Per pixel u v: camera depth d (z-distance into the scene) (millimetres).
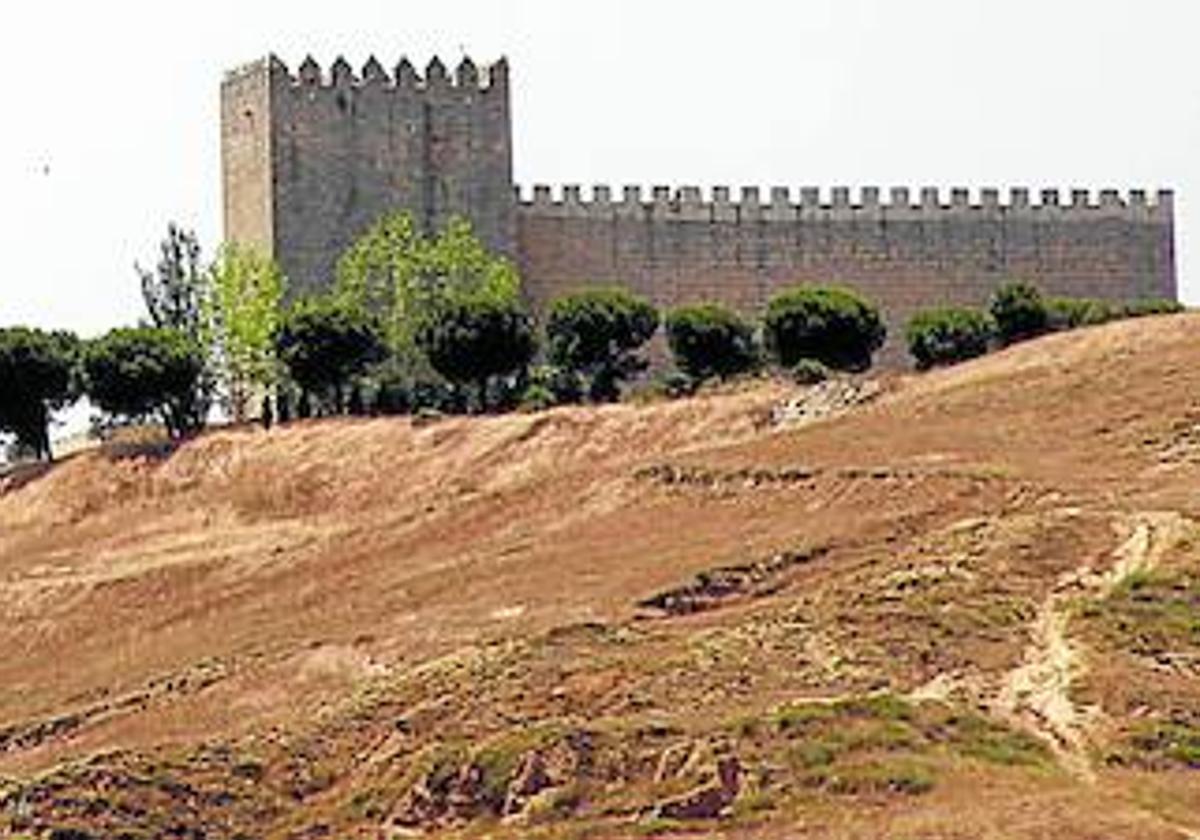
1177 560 77875
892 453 106312
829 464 104750
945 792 57688
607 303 155000
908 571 80500
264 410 157500
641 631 82062
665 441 131375
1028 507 90562
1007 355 124312
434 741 69500
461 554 108438
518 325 151875
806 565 90000
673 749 61938
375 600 101688
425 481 135500
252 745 71938
